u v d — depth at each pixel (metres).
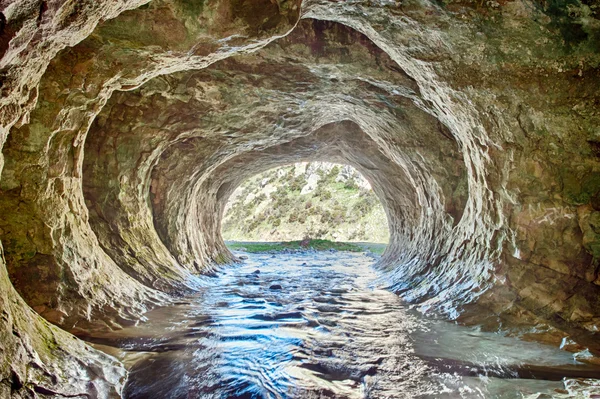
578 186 4.55
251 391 3.17
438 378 3.44
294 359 3.88
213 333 4.72
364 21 5.07
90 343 4.00
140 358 3.79
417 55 5.22
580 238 4.53
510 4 4.09
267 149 11.52
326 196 40.12
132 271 6.53
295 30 6.03
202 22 4.17
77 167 5.03
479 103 5.10
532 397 3.04
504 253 5.26
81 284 4.67
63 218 4.71
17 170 4.30
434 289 6.61
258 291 8.04
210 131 8.00
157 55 4.52
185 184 9.01
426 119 7.29
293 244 23.89
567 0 3.88
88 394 2.79
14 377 2.35
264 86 7.04
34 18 2.33
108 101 6.48
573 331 4.30
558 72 4.39
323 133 10.86
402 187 10.66
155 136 7.19
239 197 46.25
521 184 4.95
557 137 4.61
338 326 5.17
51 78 4.33
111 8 3.06
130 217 6.99
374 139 9.38
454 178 7.38
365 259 17.58
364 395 3.12
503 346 4.26
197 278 8.62
